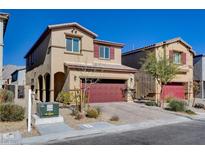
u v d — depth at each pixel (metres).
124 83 25.45
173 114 18.27
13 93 18.86
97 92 23.33
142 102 25.08
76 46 23.52
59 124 13.38
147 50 28.42
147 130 12.52
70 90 20.53
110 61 26.45
